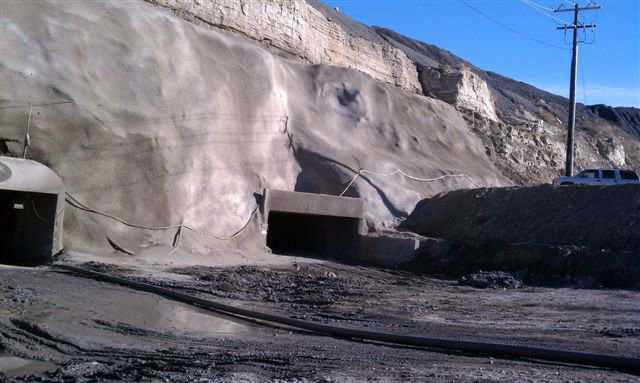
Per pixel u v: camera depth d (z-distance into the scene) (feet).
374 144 126.31
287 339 40.65
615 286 74.90
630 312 56.95
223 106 101.76
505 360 33.96
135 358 33.50
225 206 95.81
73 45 87.76
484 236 97.50
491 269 85.61
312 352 35.19
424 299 63.98
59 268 70.28
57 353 35.01
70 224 79.56
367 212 109.50
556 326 49.32
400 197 114.93
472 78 171.63
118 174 84.89
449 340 37.19
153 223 86.38
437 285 77.46
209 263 84.53
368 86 134.72
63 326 41.11
